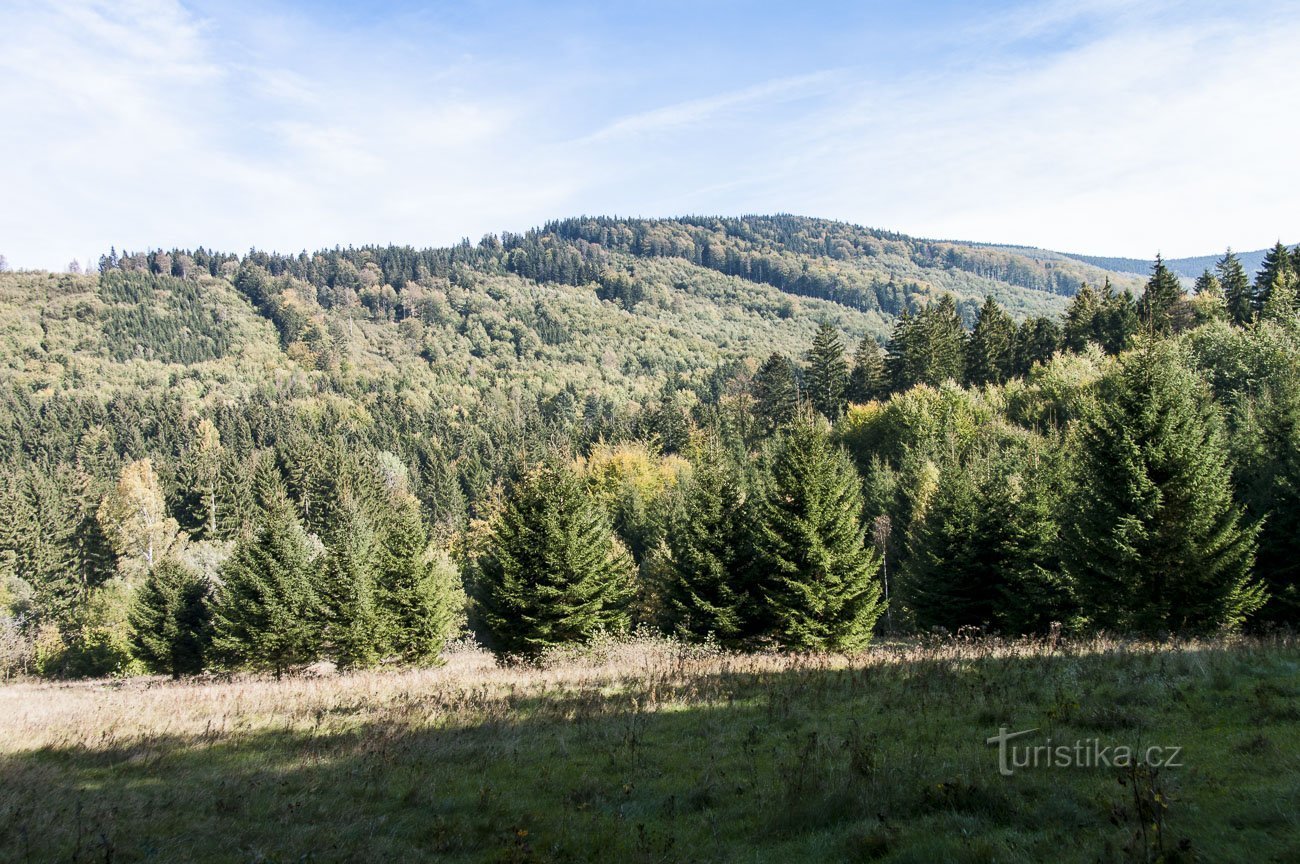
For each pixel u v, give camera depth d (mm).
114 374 174875
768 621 30344
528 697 16031
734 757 9797
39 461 117125
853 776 7883
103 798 9742
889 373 95188
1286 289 73125
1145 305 83062
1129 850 5355
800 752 9508
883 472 63531
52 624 68438
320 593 38500
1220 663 11602
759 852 6609
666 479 81000
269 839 7793
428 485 116938
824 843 6586
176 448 133000
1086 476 24312
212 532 93875
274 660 38125
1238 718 8750
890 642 32781
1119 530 22062
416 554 36000
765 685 14945
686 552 31688
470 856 7172
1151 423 22500
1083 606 25516
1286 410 28844
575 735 11922
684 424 112125
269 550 39156
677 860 6609
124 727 15695
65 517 87750
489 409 167625
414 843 7602
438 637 34781
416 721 14156
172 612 45250
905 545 48000
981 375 90250
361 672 28625
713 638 29469
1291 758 7051
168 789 10195
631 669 19109
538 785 9414
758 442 96250
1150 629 21984
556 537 30359
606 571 32812
